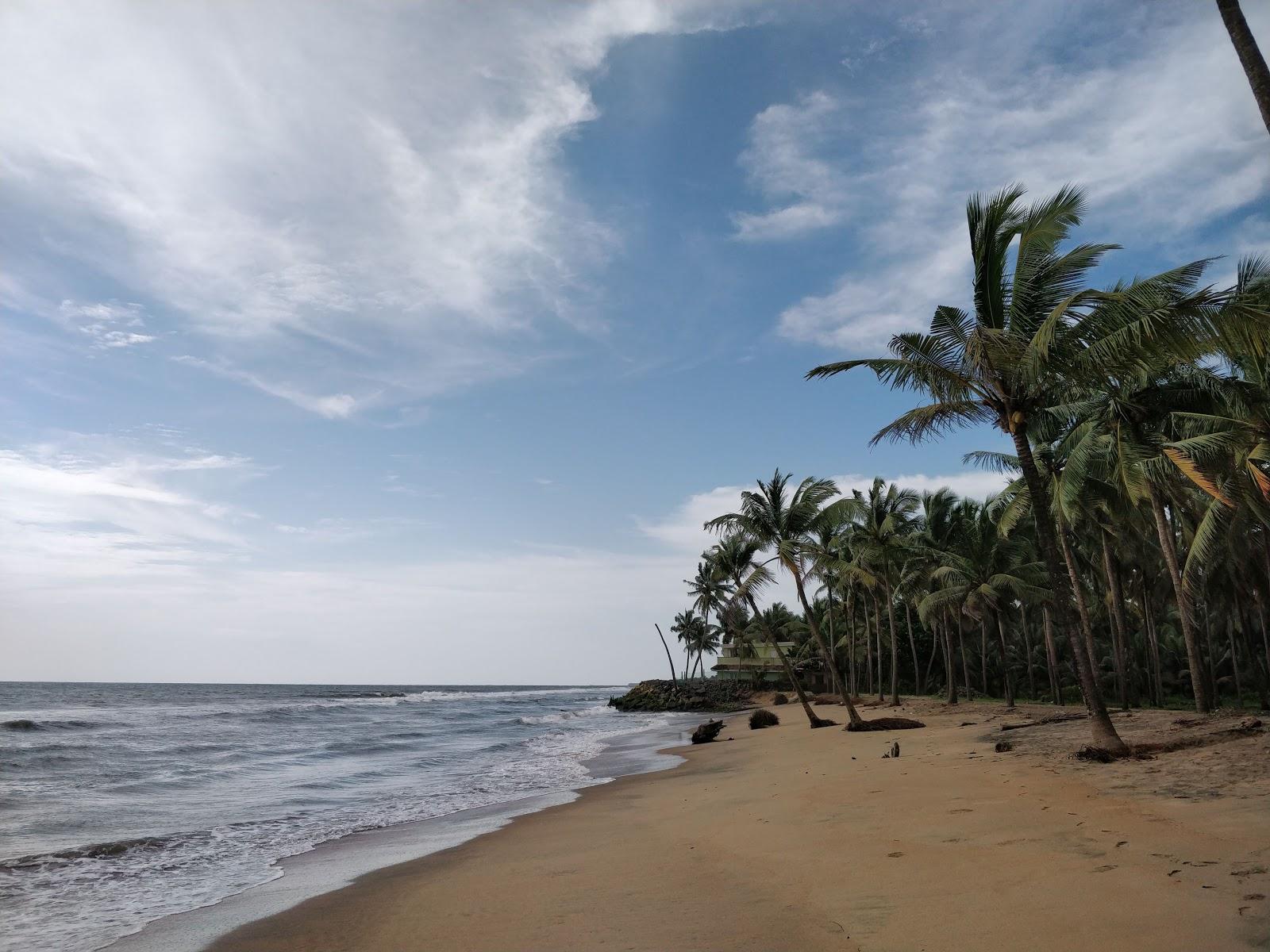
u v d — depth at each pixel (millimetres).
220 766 25578
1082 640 13703
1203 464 19109
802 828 10156
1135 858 6695
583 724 49875
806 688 69125
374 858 11516
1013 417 14133
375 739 36844
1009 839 8008
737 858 9039
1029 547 37594
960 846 7988
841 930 5980
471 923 7527
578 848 11008
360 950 7086
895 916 6117
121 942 7797
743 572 31781
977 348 12953
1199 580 24234
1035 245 14516
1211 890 5609
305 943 7426
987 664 57281
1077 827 8148
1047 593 35562
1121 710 28000
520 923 7348
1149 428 21641
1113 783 10500
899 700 45938
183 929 8164
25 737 33938
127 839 13305
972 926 5641
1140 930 5082
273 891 9734
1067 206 13750
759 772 18406
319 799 18344
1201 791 9273
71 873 10977
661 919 6887
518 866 10070
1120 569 36750
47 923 8523
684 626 98375
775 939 5988
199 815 16125
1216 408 20062
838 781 14164
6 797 18297
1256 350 10938
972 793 11086
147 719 48438
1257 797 8586
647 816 13492
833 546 44094
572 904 7805
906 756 17328
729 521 28453
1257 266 14695
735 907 7004
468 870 10133
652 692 75375
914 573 43250
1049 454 25531
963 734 21312
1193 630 20234
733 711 64625
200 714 55125
